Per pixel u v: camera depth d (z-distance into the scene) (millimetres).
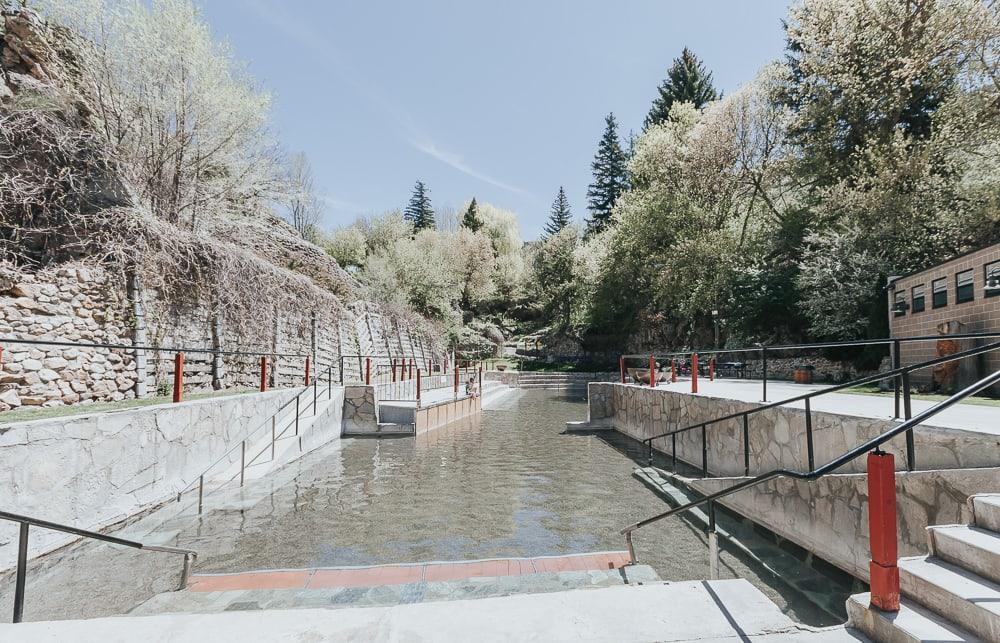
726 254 24922
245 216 16109
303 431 10906
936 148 16328
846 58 19719
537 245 55969
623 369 15953
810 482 4797
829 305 17688
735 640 2061
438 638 2076
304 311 16422
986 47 15648
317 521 6254
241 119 13180
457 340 41938
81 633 2135
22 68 9438
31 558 4648
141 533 5695
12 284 7406
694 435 9586
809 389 10672
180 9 11219
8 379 7164
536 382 36750
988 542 2322
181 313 10594
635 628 2150
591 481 8492
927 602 2195
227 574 4426
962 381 9453
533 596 2457
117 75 11016
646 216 28922
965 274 9758
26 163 8695
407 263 37719
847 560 4262
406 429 14008
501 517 6434
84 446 5328
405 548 5289
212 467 8023
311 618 2252
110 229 9258
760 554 4957
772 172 24188
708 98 39750
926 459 4285
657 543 5344
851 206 17984
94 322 8578
